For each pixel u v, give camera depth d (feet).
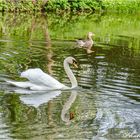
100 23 116.88
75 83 52.95
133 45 86.22
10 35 87.10
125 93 51.55
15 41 81.15
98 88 53.01
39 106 45.83
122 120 42.93
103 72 61.21
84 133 39.52
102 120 42.70
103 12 146.30
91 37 91.30
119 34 100.58
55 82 52.16
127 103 47.96
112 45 84.84
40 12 132.87
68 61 53.72
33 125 40.57
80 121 42.22
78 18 124.77
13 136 37.91
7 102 46.65
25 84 51.52
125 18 133.08
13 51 72.43
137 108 46.37
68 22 114.01
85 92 51.37
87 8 145.28
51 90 51.44
